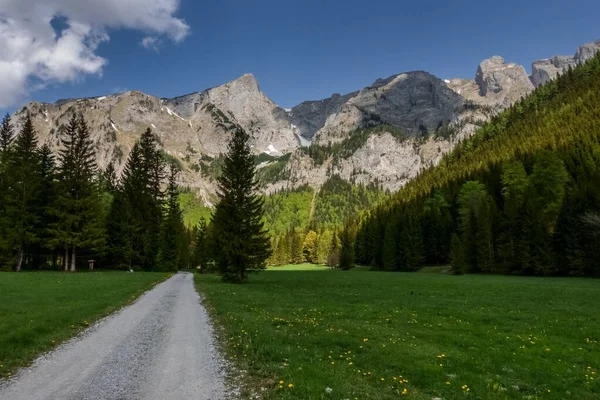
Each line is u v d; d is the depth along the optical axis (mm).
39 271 61906
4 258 60562
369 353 14281
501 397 10234
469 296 36719
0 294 28406
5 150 69875
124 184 86000
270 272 106000
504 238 85438
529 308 28219
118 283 41438
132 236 77562
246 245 51719
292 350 14117
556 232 75125
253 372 11508
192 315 23141
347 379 10992
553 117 168625
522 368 13055
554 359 14461
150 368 11820
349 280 63406
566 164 105375
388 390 10359
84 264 75312
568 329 20047
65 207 67125
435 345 16094
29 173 65125
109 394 9492
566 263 72625
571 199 75750
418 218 118500
